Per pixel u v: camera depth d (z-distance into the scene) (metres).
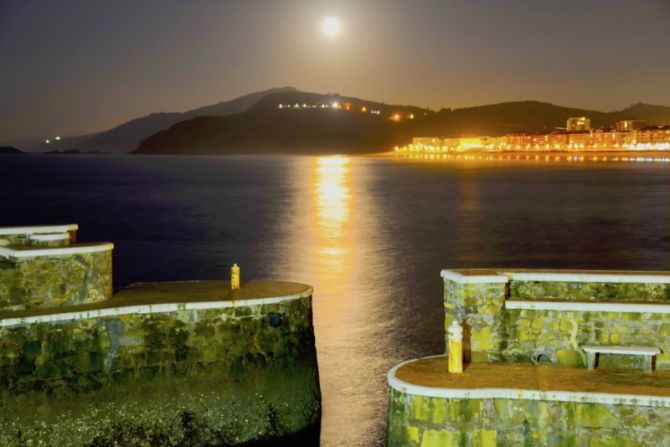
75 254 21.00
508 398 15.61
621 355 17.47
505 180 168.62
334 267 48.84
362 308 36.22
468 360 17.91
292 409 21.42
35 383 19.39
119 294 22.39
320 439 21.33
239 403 20.78
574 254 56.41
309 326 22.41
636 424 15.30
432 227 73.50
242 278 45.06
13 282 20.45
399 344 30.03
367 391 24.81
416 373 16.89
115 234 68.25
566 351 17.73
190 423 20.30
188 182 163.62
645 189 134.50
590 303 17.69
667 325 17.47
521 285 18.70
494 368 17.33
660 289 18.38
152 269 48.81
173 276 46.16
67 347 19.75
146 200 110.50
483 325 17.91
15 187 143.25
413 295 39.38
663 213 89.00
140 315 20.38
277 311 21.58
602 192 126.75
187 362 20.59
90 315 19.92
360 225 75.12
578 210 93.12
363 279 44.28
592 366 17.31
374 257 53.47
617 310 17.58
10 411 19.11
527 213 89.12
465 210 92.94
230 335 21.00
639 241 63.88
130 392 20.02
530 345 17.86
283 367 21.45
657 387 15.93
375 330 32.16
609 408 15.39
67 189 137.62
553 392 15.51
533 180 167.75
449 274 18.50
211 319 20.89
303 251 56.34
